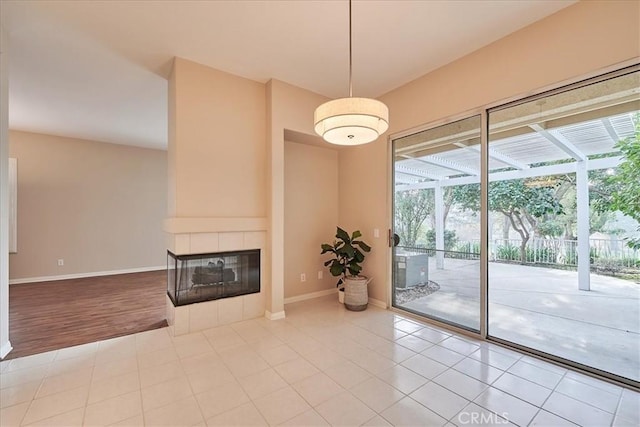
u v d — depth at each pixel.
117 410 1.76
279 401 1.85
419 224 3.44
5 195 2.49
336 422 1.67
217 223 3.10
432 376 2.14
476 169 2.89
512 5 2.22
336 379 2.10
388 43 2.71
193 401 1.85
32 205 5.27
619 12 2.02
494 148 2.78
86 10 2.25
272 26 2.47
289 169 4.08
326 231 4.44
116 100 3.95
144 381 2.07
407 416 1.72
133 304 3.95
